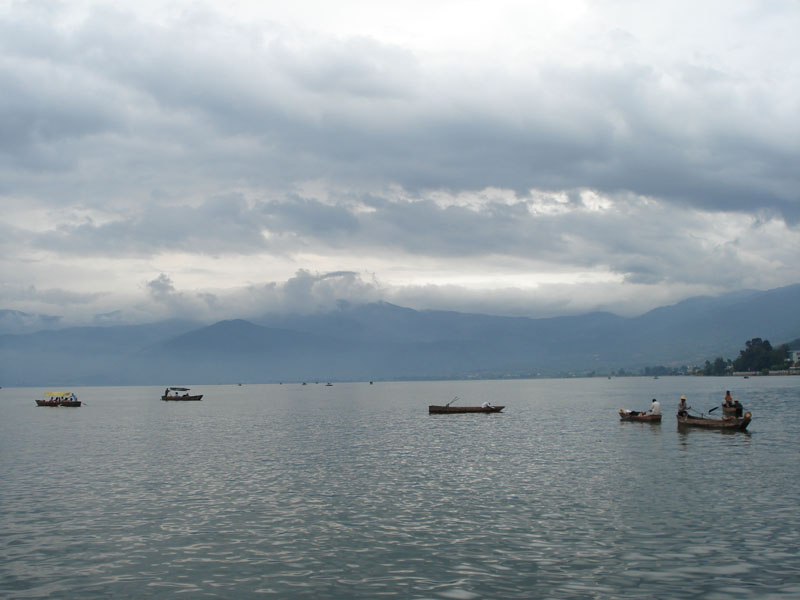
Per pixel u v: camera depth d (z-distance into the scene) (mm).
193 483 36594
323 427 75438
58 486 36188
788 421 68438
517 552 22422
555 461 42594
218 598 18812
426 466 41625
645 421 71438
